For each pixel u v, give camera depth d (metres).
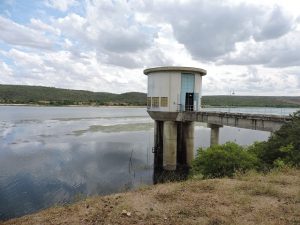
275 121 17.56
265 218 6.81
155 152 30.80
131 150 35.03
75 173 24.73
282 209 7.35
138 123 68.75
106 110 145.88
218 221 6.70
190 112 27.17
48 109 141.00
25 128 55.31
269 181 9.95
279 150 14.09
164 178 24.16
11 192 19.72
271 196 8.43
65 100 199.25
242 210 7.38
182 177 24.50
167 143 28.19
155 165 28.53
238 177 11.05
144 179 23.69
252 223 6.54
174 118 28.34
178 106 28.41
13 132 49.16
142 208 7.73
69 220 7.08
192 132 29.14
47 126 59.84
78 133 49.19
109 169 26.36
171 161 27.69
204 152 15.38
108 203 8.25
